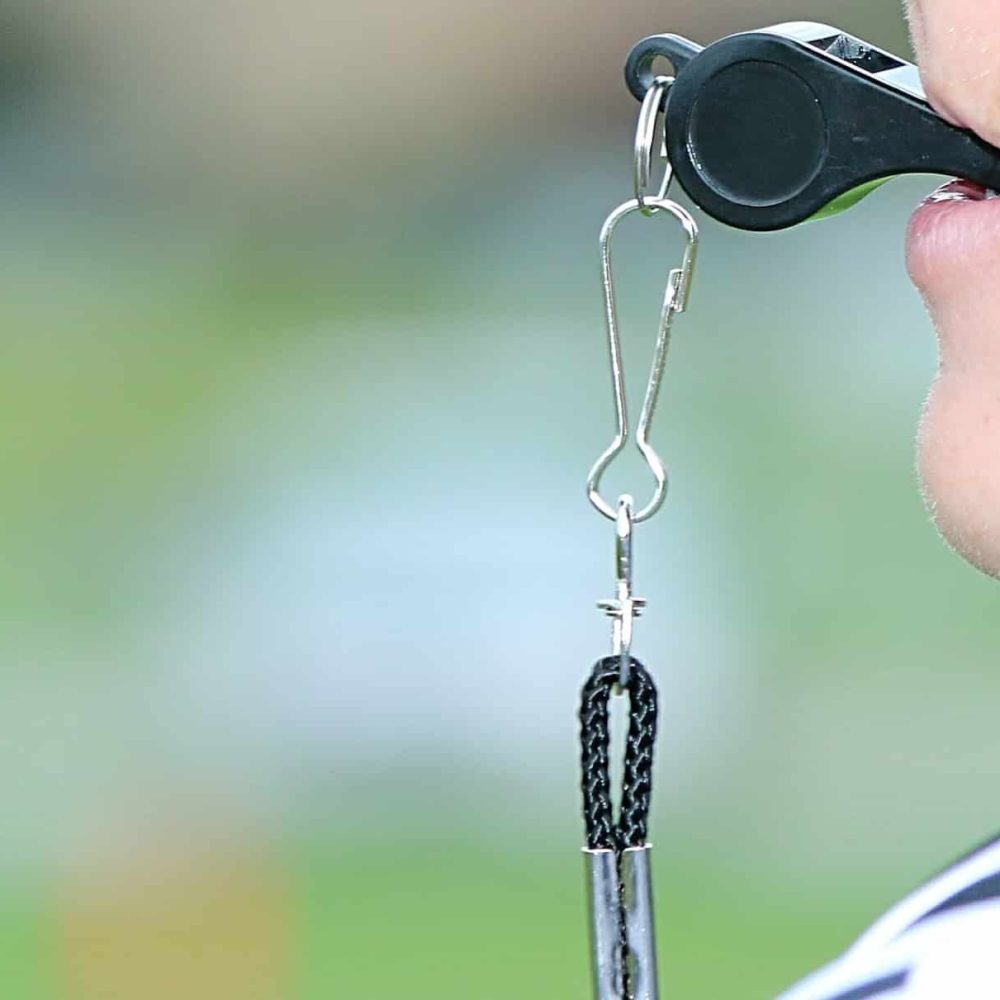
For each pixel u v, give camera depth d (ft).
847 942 53.78
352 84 233.35
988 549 11.66
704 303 136.05
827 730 69.72
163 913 56.29
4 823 62.34
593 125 223.51
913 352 124.57
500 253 185.26
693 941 54.29
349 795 65.16
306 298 166.81
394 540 92.73
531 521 92.73
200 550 92.53
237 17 241.76
